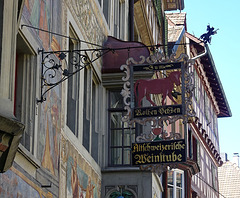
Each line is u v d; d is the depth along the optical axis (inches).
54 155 661.3
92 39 868.0
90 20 859.4
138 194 892.0
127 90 770.8
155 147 764.6
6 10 447.8
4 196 522.6
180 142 758.5
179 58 754.8
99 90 921.5
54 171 658.8
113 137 925.8
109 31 980.6
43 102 631.2
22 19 583.2
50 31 667.4
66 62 724.7
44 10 648.4
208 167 2092.8
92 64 862.5
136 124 932.0
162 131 765.9
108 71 924.6
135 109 761.0
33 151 599.8
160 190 1027.9
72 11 767.1
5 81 440.5
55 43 682.8
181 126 1611.7
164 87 775.1
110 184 900.0
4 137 422.0
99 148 908.6
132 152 769.6
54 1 685.9
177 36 1657.2
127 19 1114.7
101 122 917.8
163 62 757.9
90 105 858.8
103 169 900.0
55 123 669.9
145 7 1178.0
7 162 434.0
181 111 748.0
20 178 557.6
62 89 704.4
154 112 754.8
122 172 900.6
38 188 604.4
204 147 2016.5
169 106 752.3
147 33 1237.7
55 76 673.0
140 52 928.3
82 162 788.6
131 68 772.0
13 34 457.1
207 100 2149.4
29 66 617.6
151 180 894.4
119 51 931.3
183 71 751.1
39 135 616.4
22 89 612.4
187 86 749.3
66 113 732.0
